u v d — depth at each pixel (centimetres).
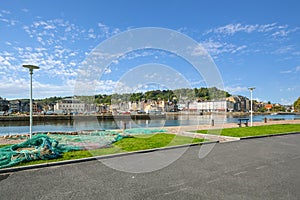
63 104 5944
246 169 675
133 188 515
